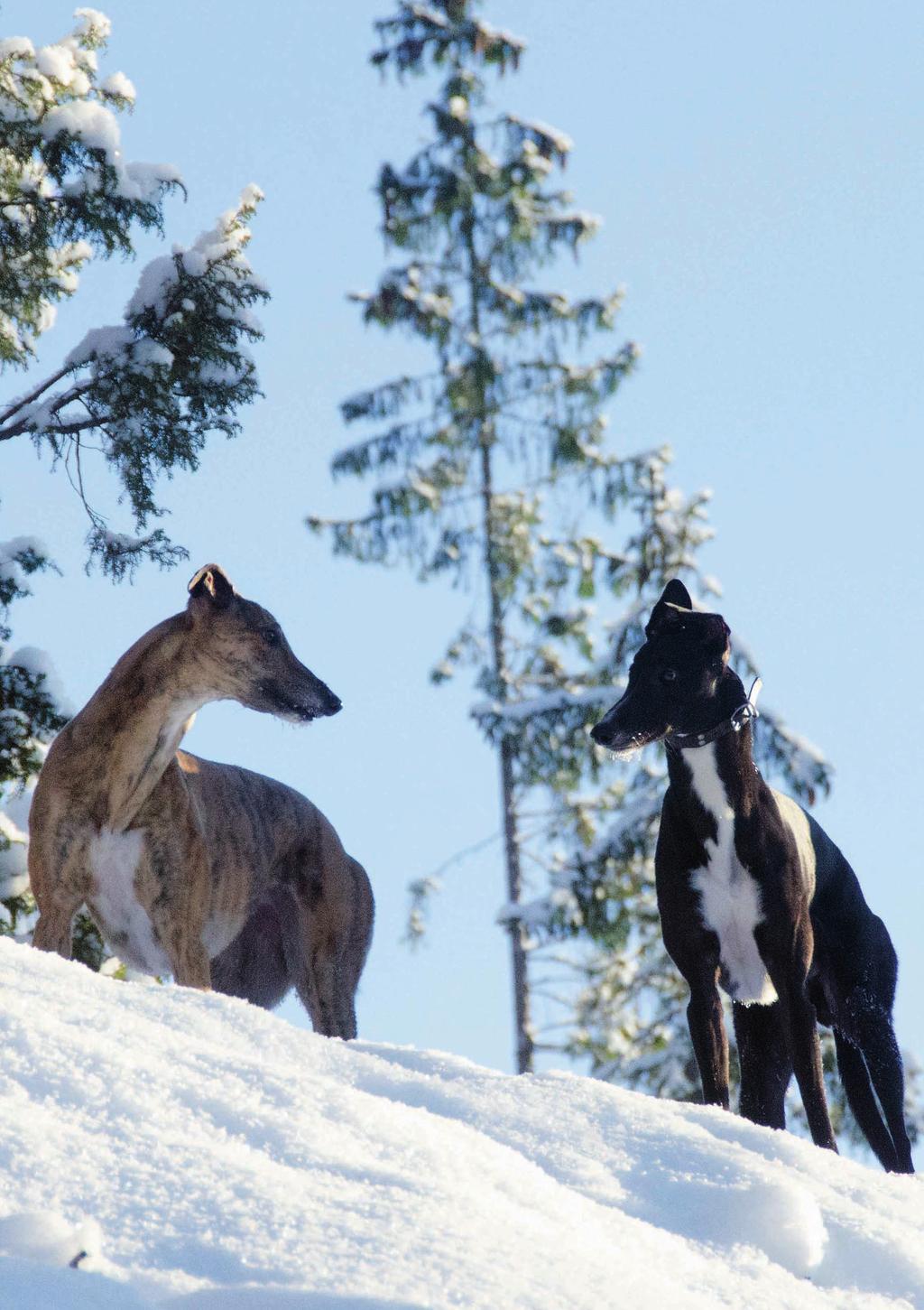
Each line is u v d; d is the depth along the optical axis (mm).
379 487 37281
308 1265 4215
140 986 6707
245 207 18812
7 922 16656
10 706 18016
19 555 19203
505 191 38562
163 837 11797
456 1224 4621
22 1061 5156
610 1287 4500
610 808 35500
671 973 32188
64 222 18188
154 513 18344
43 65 18438
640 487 35406
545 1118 6320
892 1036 12039
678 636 10453
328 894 14672
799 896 10547
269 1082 5484
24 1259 3992
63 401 18328
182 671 11914
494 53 39438
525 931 31172
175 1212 4406
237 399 18625
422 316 37938
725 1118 6695
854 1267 5711
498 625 37250
